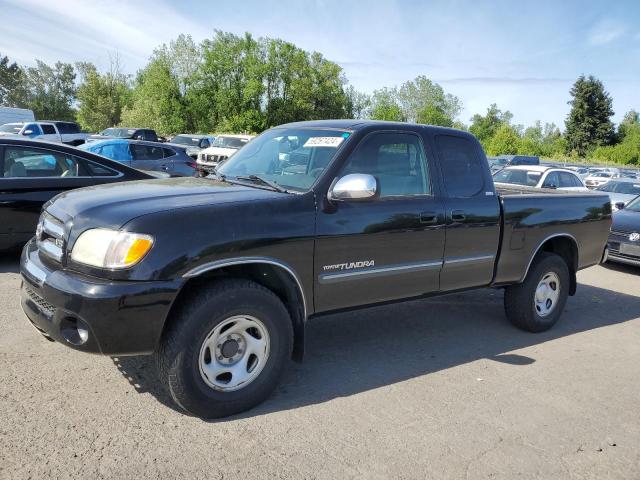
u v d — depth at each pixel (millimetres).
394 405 3742
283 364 3576
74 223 3203
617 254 9070
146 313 3004
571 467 3143
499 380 4293
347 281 3885
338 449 3146
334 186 3752
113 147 14461
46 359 4066
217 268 3227
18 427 3139
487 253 4797
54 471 2766
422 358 4656
